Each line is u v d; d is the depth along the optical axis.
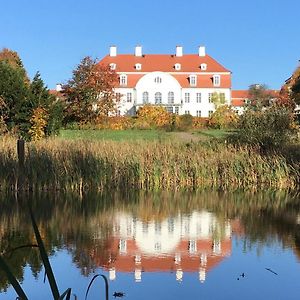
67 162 17.33
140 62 74.25
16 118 25.47
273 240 9.80
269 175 18.84
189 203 14.82
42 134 24.72
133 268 7.79
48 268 2.59
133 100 71.56
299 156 19.58
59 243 9.33
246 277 7.38
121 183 18.22
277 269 7.79
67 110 42.59
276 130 21.42
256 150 20.48
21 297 2.56
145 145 20.06
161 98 71.12
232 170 19.00
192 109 72.75
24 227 10.71
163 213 12.95
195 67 74.00
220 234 10.34
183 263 8.15
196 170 18.89
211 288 6.85
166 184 18.39
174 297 6.47
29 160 16.61
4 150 16.94
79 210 13.23
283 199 15.76
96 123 42.69
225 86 72.75
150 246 9.28
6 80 25.84
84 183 17.47
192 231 10.68
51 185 16.92
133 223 11.52
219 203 14.81
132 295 6.48
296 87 58.28
